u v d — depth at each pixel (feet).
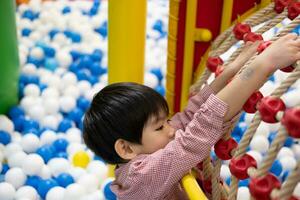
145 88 3.37
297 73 2.44
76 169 4.81
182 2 4.53
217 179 3.21
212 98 2.94
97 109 3.36
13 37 5.40
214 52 3.79
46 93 5.82
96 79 6.18
